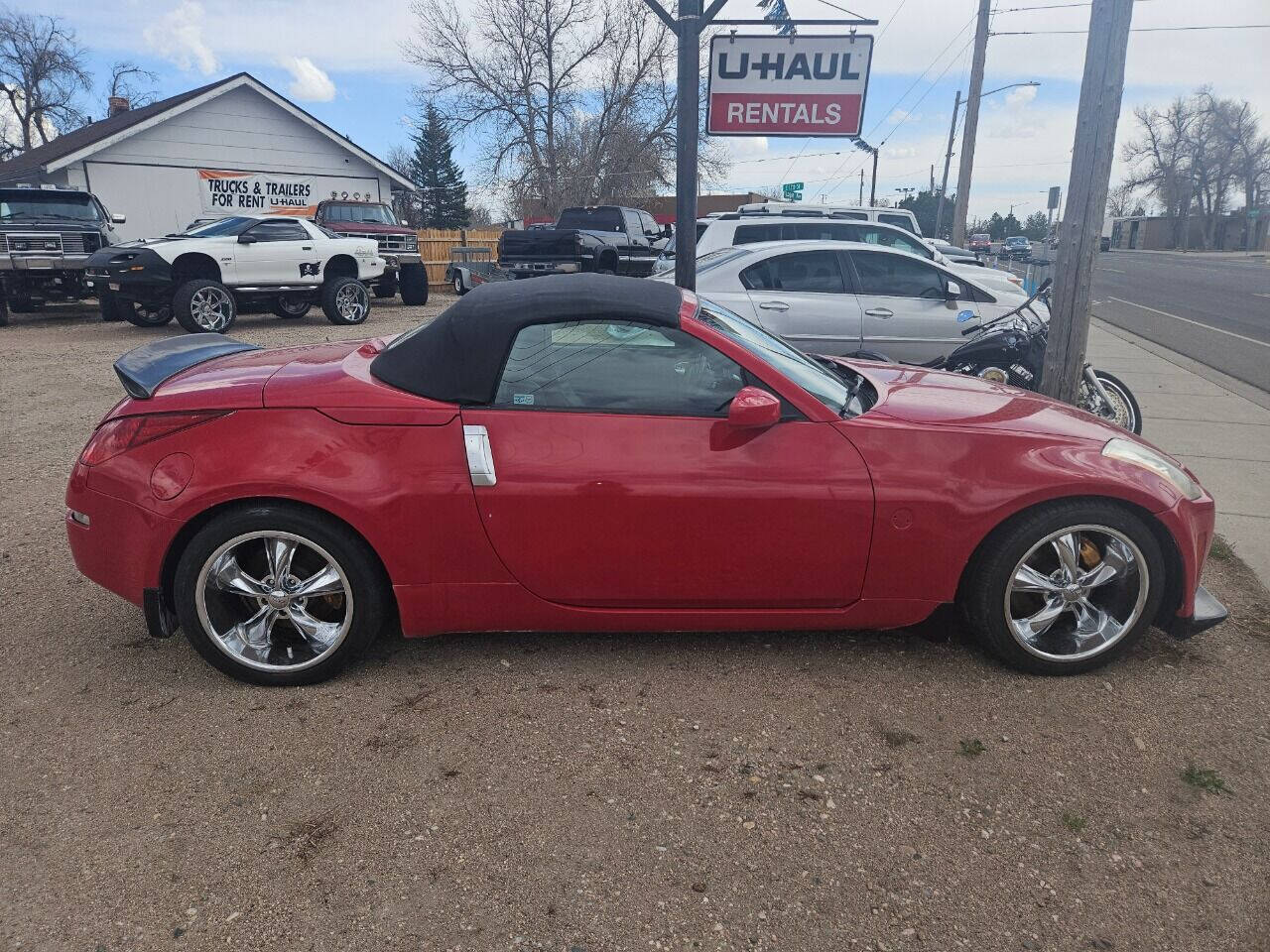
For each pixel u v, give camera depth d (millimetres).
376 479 2998
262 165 22000
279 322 15391
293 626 3199
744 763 2791
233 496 2977
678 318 3166
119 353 11219
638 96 37875
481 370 3076
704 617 3246
